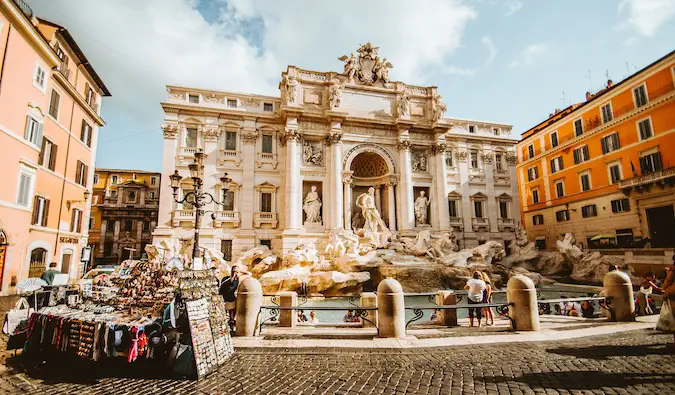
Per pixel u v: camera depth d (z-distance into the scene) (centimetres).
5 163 1758
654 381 624
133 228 5641
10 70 1753
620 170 3450
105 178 5716
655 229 3156
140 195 5728
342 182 3666
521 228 4172
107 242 5541
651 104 3119
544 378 658
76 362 747
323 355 826
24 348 793
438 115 4003
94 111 2858
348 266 2870
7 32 1720
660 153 3067
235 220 3384
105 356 735
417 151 4078
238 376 692
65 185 2466
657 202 3100
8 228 1808
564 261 3638
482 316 1284
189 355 698
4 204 1764
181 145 3394
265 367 745
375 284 2852
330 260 3061
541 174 4609
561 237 4219
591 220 3794
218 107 3522
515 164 4488
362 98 3897
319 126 3722
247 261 3203
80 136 2692
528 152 4884
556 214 4322
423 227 3853
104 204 5575
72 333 728
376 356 819
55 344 745
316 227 3544
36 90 1986
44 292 1288
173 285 763
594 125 3759
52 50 2050
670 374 655
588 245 3806
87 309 797
